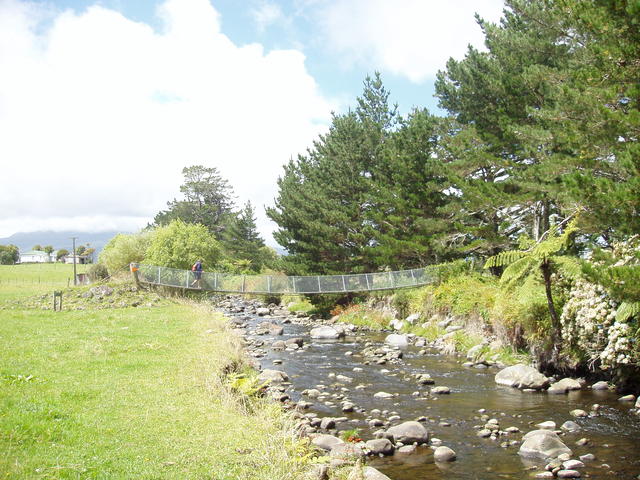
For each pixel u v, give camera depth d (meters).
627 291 9.41
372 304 30.69
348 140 36.84
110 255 39.53
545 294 16.05
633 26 11.84
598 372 13.50
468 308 20.73
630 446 8.80
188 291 32.59
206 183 97.50
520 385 13.41
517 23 26.30
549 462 8.26
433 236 28.98
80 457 6.39
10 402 8.35
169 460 6.50
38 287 51.81
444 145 28.80
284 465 6.69
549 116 17.03
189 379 10.67
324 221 36.84
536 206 23.72
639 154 10.46
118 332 16.91
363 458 8.40
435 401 12.29
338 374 15.62
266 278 33.00
